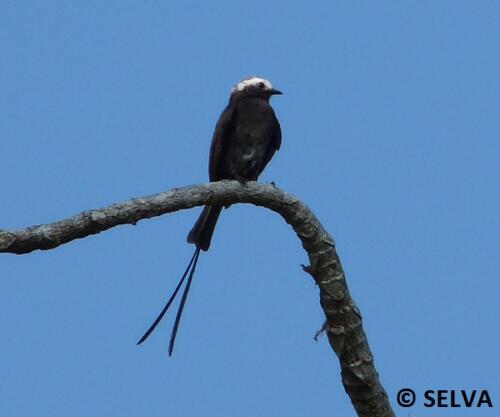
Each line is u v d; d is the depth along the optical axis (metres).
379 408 11.28
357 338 11.12
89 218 9.40
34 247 9.18
